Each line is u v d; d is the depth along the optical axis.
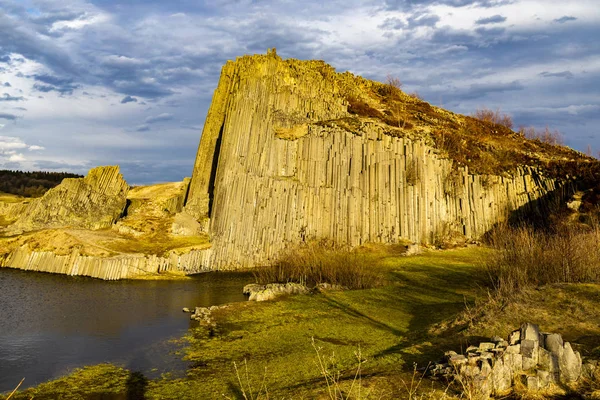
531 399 11.37
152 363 17.33
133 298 30.73
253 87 52.59
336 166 50.19
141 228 48.72
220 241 45.62
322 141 51.31
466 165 56.19
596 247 25.73
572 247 25.09
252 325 22.64
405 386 12.09
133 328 22.75
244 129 50.16
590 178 53.06
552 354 12.59
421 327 20.64
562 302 18.44
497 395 11.59
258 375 15.20
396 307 25.84
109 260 38.81
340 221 48.69
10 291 32.38
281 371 15.38
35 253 41.75
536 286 21.25
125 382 15.37
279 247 46.62
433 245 49.34
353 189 49.62
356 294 29.44
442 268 37.38
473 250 46.25
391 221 49.81
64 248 41.97
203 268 43.59
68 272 39.78
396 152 51.78
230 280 38.88
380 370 13.98
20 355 18.53
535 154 64.31
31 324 23.59
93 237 45.00
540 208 53.28
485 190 53.47
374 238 48.91
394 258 42.12
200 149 58.44
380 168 50.78
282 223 47.50
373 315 24.06
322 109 57.84
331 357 16.31
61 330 22.42
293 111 54.97
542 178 55.00
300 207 48.62
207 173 56.66
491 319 17.42
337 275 34.06
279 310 25.55
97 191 51.97
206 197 55.19
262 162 49.50
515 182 54.75
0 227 52.44
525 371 12.37
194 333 21.52
